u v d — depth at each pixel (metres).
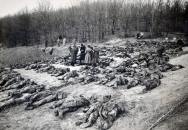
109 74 12.04
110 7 42.00
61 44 30.84
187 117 6.34
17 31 42.62
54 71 14.16
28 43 39.41
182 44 24.16
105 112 7.13
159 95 8.48
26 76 13.56
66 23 42.19
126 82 10.55
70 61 16.92
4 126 6.78
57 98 9.02
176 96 8.05
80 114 7.46
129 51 20.97
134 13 44.03
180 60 15.32
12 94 9.40
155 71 12.37
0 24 45.56
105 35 37.78
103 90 9.74
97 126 6.55
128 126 6.48
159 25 40.28
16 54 26.22
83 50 16.22
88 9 42.25
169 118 6.50
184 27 41.12
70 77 12.20
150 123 6.44
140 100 8.23
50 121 7.11
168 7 44.28
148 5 44.56
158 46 22.89
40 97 9.05
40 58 23.73
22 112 7.92
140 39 31.75
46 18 41.09
